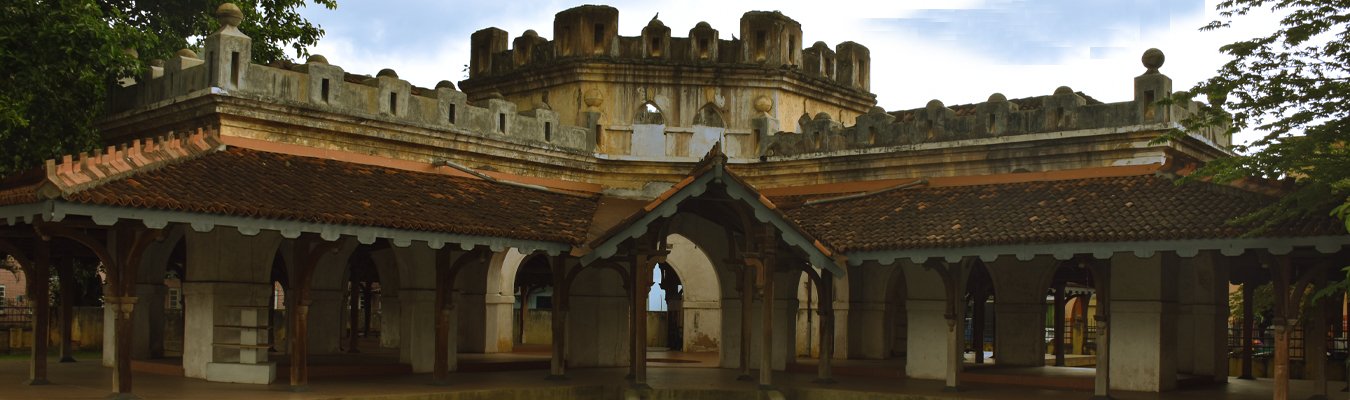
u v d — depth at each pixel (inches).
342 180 743.1
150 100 810.2
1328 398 729.6
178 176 644.7
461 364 861.2
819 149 946.1
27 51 777.6
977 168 868.6
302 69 859.4
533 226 781.9
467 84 1090.1
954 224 765.9
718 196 748.0
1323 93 623.8
